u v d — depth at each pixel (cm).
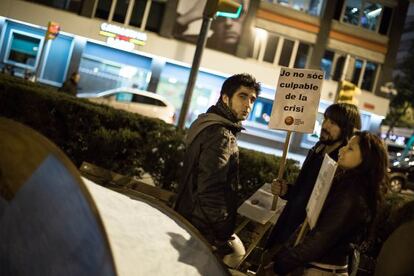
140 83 2280
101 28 2178
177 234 254
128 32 2194
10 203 210
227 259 352
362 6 2514
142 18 2259
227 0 828
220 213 312
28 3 2138
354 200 261
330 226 260
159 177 614
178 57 2245
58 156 197
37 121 639
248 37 2325
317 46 2450
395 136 3133
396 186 1902
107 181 443
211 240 319
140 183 441
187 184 324
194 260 243
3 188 212
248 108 337
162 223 256
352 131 334
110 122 649
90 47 2222
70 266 189
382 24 2550
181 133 656
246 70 2317
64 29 2162
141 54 2264
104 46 2233
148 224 246
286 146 381
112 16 2238
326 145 346
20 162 210
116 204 248
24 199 206
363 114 2569
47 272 195
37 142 205
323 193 270
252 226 458
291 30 2409
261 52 2383
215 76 2336
